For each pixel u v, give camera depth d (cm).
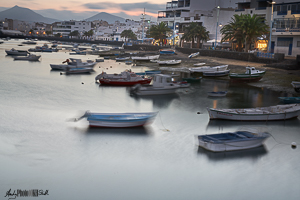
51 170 1602
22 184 1464
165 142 2031
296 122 2581
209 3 11925
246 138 1950
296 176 1616
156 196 1398
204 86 4391
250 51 7012
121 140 2044
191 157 1800
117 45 17912
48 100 3216
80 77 5034
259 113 2539
